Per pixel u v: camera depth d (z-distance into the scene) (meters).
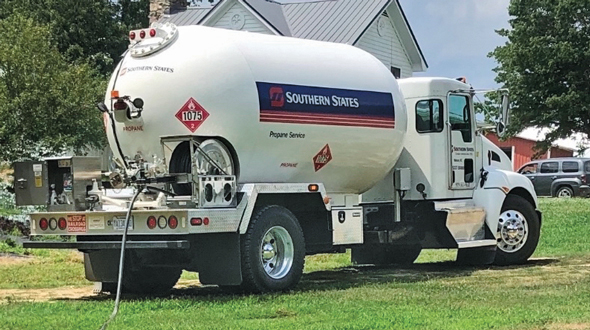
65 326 8.42
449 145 14.32
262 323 8.46
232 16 30.00
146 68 10.98
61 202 11.24
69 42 41.41
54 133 21.33
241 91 10.88
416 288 11.32
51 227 11.20
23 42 21.80
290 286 11.23
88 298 11.27
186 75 10.78
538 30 43.81
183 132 10.80
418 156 14.23
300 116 11.49
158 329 8.18
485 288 11.23
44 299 11.10
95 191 11.18
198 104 10.74
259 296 10.51
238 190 10.83
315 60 11.97
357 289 11.28
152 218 10.41
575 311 8.93
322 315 8.91
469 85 14.88
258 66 11.15
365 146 12.50
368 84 12.53
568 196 37.31
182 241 10.13
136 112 10.95
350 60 12.50
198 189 10.39
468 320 8.42
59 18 40.94
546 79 43.50
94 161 11.31
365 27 28.56
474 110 14.86
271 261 11.17
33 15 40.19
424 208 14.25
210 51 10.88
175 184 10.67
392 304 9.73
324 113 11.80
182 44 10.96
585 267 14.12
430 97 14.19
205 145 10.67
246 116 10.89
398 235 14.21
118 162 11.55
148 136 10.98
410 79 14.38
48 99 21.06
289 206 11.77
